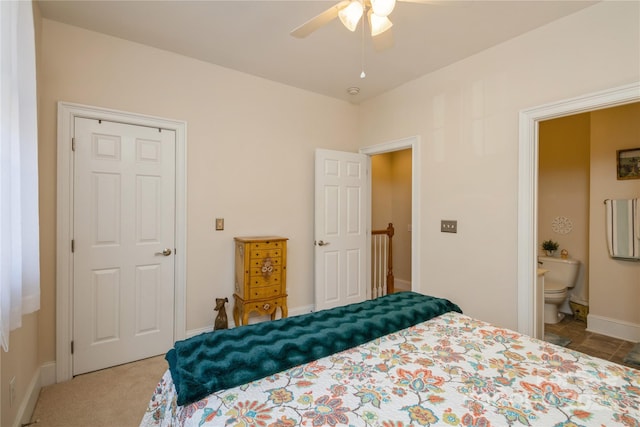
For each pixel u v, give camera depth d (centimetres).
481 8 207
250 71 308
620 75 193
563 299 339
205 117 290
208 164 292
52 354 223
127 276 253
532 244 236
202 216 289
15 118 126
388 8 155
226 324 278
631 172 300
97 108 239
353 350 136
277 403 97
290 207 344
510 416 92
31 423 179
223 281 300
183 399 98
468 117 275
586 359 128
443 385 108
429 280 305
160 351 267
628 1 190
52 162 224
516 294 243
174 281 274
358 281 381
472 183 271
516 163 243
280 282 302
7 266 115
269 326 151
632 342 294
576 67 212
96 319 240
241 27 235
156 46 263
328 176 357
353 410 94
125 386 220
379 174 502
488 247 260
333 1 204
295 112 346
